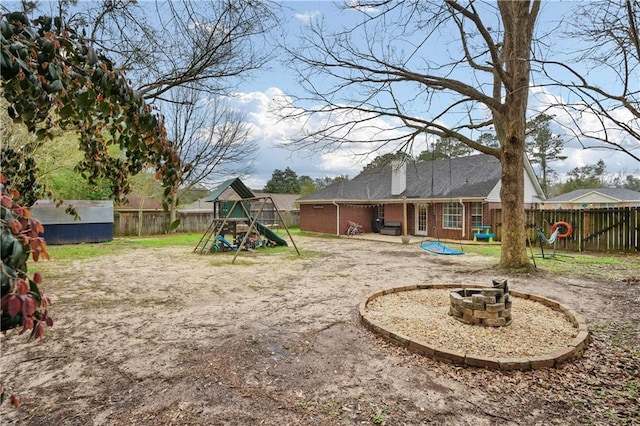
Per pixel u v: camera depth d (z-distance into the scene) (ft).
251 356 10.84
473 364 9.88
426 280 22.17
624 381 9.11
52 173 41.96
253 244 41.29
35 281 3.16
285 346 11.61
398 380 9.31
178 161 6.03
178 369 9.98
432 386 8.98
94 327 13.70
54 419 7.65
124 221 63.16
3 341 11.88
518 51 20.59
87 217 49.44
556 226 34.65
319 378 9.44
